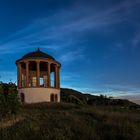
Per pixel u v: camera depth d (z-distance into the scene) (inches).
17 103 811.4
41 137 491.2
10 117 733.3
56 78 1967.3
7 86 801.6
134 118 795.4
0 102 744.3
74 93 2952.8
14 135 506.6
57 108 1385.3
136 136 543.2
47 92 1854.1
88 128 585.3
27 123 629.9
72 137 513.0
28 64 1882.4
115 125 627.5
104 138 530.0
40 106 1419.8
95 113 875.4
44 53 1964.8
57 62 1962.4
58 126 594.6
